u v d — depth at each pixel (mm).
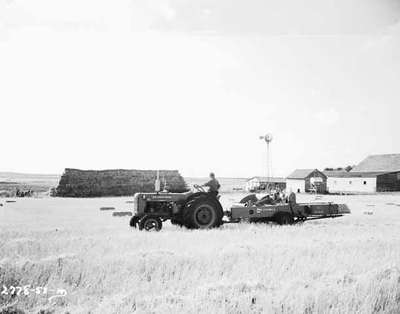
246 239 8227
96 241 7812
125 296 4758
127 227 10383
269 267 6031
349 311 4461
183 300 4656
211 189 10344
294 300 4602
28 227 10242
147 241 7863
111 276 5504
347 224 11461
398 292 4945
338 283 5336
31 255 6656
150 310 4383
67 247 7238
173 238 8234
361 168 49375
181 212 10219
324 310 4457
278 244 7609
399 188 46344
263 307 4480
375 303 4719
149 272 5781
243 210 10609
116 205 21781
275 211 10758
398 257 6824
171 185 39219
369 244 7848
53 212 16281
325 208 11117
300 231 9461
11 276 5477
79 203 23594
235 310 4430
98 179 37156
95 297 4867
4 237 8367
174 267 6035
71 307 4609
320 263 6363
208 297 4730
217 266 6047
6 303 4711
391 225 11250
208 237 8414
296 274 5805
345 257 6758
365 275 5598
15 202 24219
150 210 10195
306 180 46000
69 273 5629
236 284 5199
